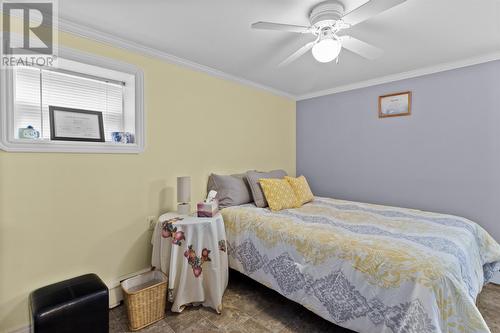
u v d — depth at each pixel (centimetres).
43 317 128
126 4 151
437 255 136
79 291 150
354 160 319
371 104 301
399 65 251
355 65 251
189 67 244
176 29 182
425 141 262
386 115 288
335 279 152
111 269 194
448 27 177
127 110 217
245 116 305
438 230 179
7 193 149
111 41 190
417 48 212
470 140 237
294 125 380
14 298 152
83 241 179
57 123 179
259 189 260
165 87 226
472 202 237
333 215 226
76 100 195
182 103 240
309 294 162
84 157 180
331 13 147
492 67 224
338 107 332
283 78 292
